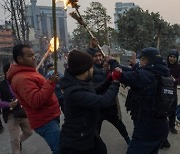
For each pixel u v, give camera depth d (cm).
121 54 1747
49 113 390
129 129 727
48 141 394
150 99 362
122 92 1177
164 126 371
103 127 760
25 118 553
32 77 377
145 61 371
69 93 311
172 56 642
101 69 517
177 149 575
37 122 389
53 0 334
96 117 324
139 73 357
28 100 363
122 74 340
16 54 396
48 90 357
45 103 385
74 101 310
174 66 645
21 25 1853
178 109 620
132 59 713
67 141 322
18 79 373
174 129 665
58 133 392
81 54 314
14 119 543
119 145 619
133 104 380
